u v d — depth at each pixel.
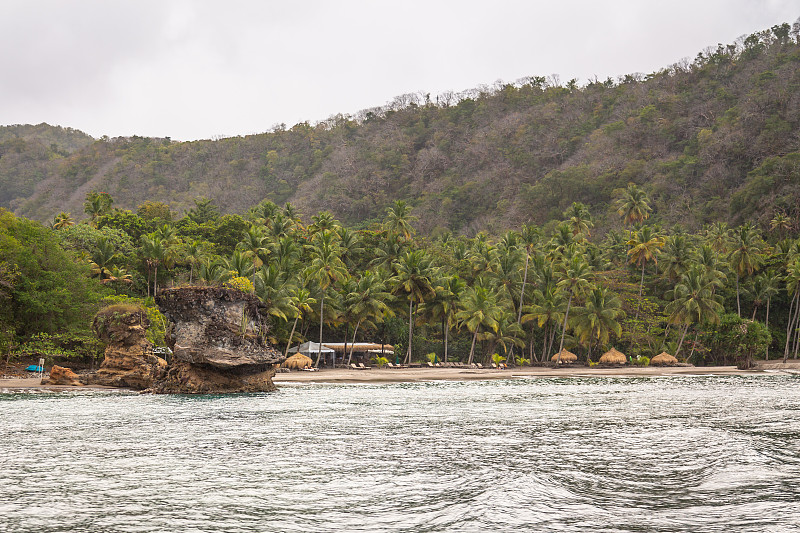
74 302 69.44
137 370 58.94
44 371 68.56
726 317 108.31
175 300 53.59
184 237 127.38
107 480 20.62
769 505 17.19
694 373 93.19
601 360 109.12
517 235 127.56
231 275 90.00
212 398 50.84
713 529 15.05
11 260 66.00
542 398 51.47
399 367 100.75
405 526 15.43
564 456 24.67
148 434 30.80
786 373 94.44
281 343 101.88
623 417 37.84
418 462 23.59
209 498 18.31
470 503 17.34
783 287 123.69
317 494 18.77
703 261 122.00
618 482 20.03
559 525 15.32
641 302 119.31
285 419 36.97
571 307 107.88
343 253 119.19
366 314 98.69
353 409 42.69
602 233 187.75
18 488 19.44
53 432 31.30
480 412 40.84
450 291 105.12
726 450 25.50
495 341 111.50
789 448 26.17
